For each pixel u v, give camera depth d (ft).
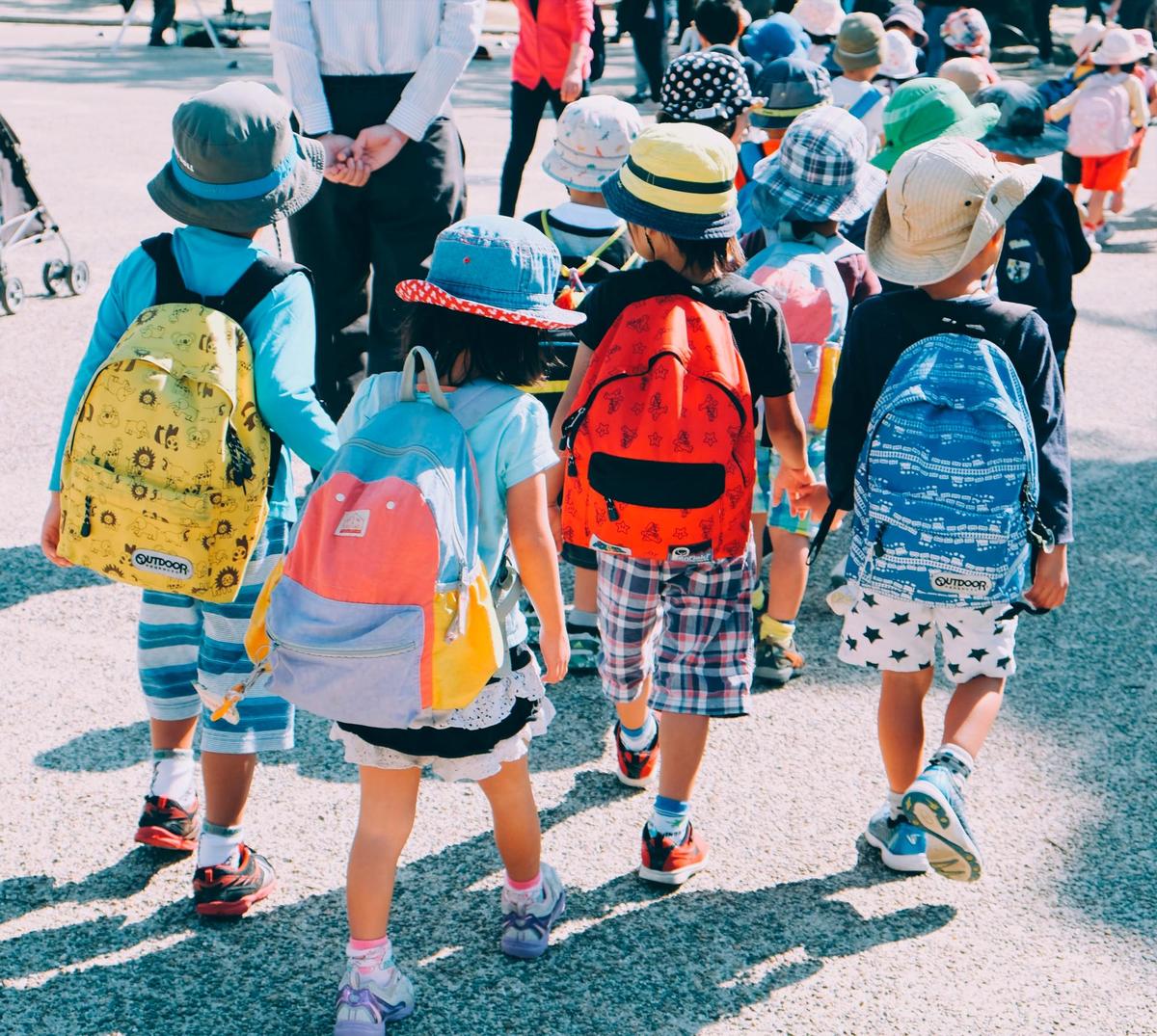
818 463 13.35
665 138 10.07
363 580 8.05
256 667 8.83
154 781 10.61
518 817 9.37
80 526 9.08
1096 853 11.09
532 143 26.53
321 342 16.65
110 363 8.86
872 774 12.16
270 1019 9.09
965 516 9.51
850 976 9.61
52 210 31.09
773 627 13.67
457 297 8.65
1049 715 13.23
